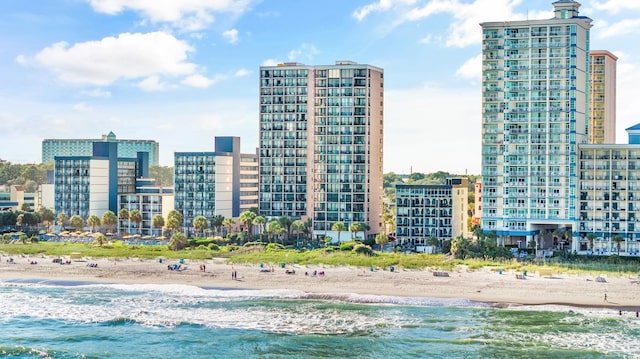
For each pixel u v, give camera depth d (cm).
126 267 19725
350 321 14138
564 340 12775
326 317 14462
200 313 14850
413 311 14912
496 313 14688
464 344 12581
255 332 13412
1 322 14262
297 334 13250
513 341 12719
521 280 17375
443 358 11869
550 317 14312
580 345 12481
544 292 16275
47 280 18488
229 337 13100
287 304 15588
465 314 14638
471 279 17550
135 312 14975
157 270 19275
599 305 15225
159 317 14550
